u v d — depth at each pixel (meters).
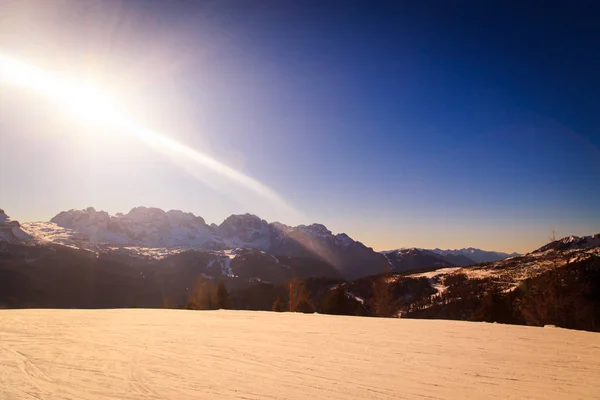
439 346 13.91
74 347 13.11
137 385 8.83
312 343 14.33
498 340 15.23
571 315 29.11
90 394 8.19
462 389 8.86
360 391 8.62
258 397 8.11
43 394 8.18
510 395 8.49
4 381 9.09
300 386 8.91
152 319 21.34
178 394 8.22
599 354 12.59
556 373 10.27
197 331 17.00
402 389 8.81
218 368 10.42
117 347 13.16
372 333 16.95
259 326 18.97
